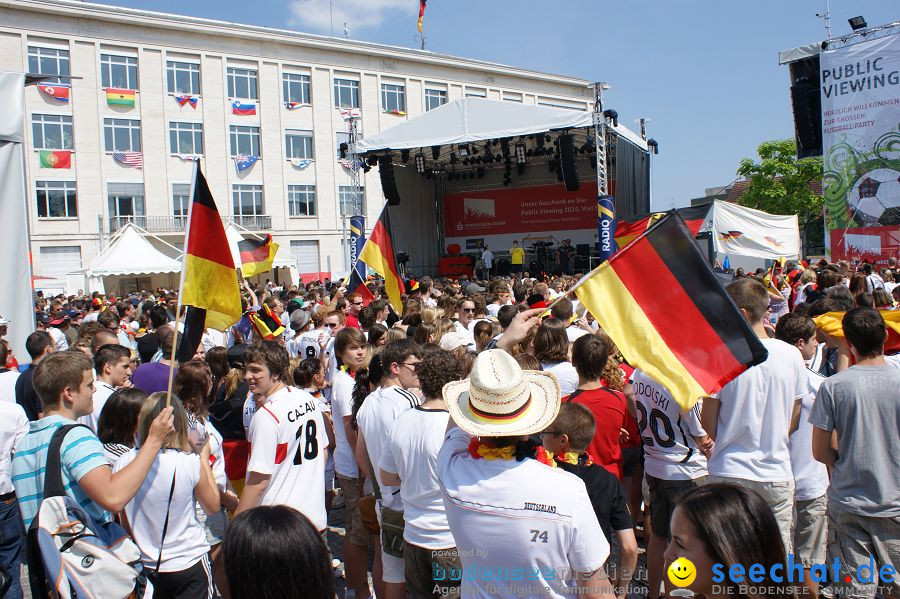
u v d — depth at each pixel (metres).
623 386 4.58
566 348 4.89
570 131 19.45
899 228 14.47
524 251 27.41
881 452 3.29
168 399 3.21
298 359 5.80
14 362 6.84
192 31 37.50
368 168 23.94
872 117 14.71
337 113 41.66
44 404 3.38
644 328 3.29
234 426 4.88
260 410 3.87
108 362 5.23
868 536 3.32
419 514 3.25
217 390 5.42
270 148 39.69
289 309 11.06
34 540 2.91
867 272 11.33
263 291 11.19
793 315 4.57
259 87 39.47
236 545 1.75
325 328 7.87
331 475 6.12
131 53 36.31
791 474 3.70
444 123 19.61
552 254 26.34
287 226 40.16
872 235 14.84
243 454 4.86
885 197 14.64
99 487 2.96
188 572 3.36
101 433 3.76
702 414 3.76
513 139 23.56
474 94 46.12
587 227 26.20
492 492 2.35
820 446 3.46
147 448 3.11
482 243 28.27
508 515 2.30
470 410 2.47
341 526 6.20
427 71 44.41
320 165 41.16
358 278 9.71
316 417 4.02
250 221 39.00
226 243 4.47
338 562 5.39
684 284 3.28
